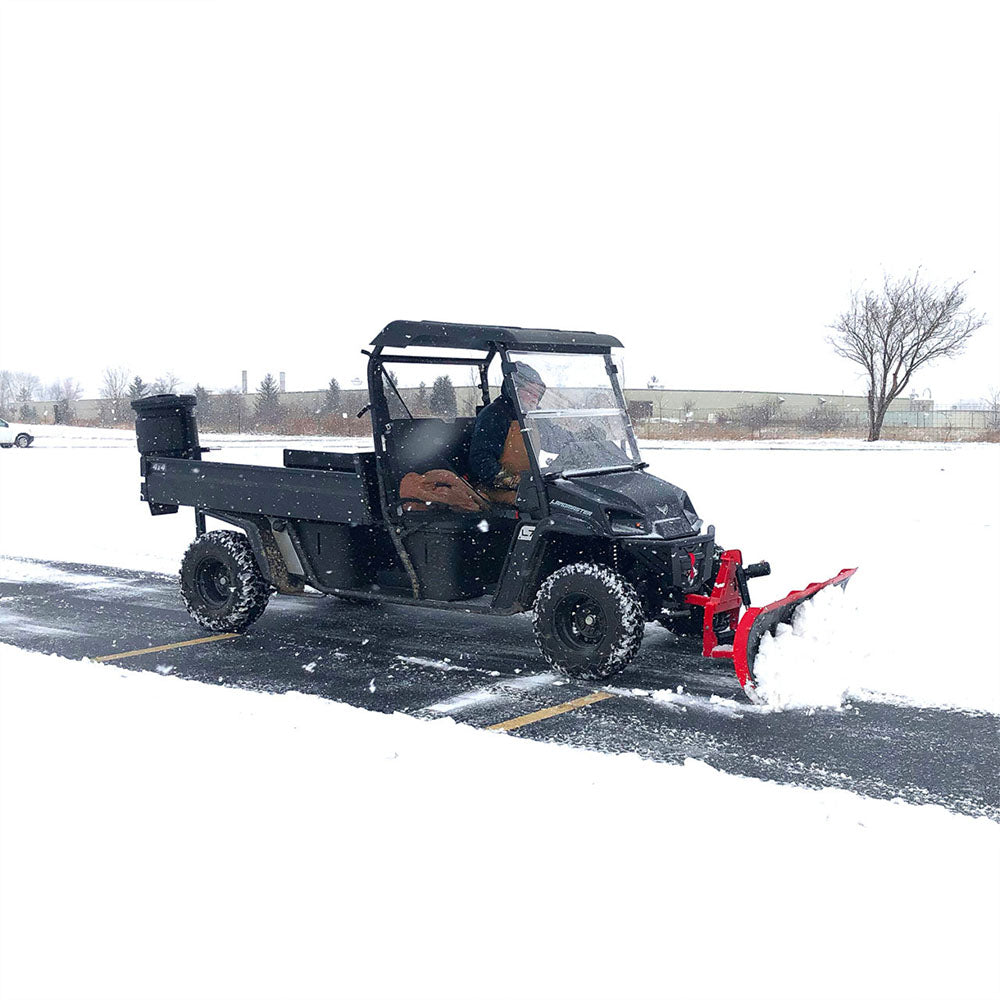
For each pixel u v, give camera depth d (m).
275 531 7.69
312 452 7.73
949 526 12.29
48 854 3.77
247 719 5.18
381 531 7.45
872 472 19.34
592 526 6.29
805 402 59.69
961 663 6.69
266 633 7.83
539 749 4.84
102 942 3.20
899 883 3.51
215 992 2.94
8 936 3.25
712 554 6.57
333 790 4.28
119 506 15.37
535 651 7.25
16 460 23.92
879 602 8.31
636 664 6.86
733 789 4.34
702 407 55.47
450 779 4.40
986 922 3.26
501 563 6.91
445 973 2.99
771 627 6.28
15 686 5.78
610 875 3.55
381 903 3.37
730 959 3.05
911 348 35.41
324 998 2.89
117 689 5.71
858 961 3.05
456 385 7.38
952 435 38.28
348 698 6.17
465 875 3.55
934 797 4.65
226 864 3.65
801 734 5.48
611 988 2.92
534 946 3.12
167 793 4.27
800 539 11.48
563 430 6.73
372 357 6.89
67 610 8.67
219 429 43.19
